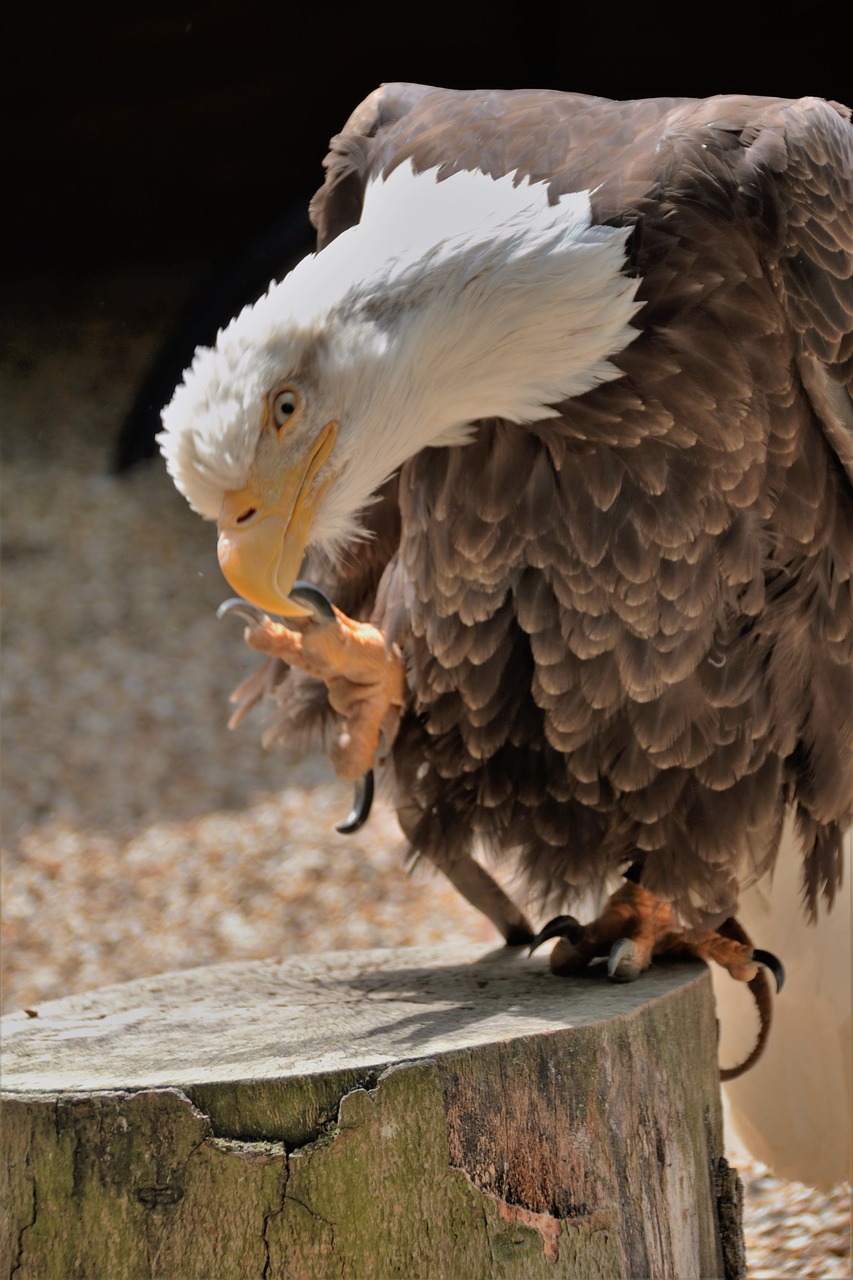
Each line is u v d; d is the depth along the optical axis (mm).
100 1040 4711
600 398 4758
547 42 13172
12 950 6602
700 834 4824
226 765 8195
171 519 10984
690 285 4754
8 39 13797
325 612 4809
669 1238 4723
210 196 14531
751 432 4770
